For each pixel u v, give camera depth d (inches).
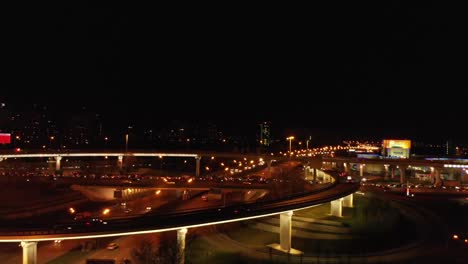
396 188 7322.8
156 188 5757.9
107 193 5959.6
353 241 4180.6
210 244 3937.0
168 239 3858.3
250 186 5866.1
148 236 3949.3
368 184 7844.5
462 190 7145.7
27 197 5654.5
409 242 4121.6
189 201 6215.6
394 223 4840.1
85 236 2716.5
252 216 3449.8
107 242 3722.9
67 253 3405.5
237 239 4185.5
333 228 4608.8
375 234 4421.8
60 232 2672.2
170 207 5728.3
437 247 3882.9
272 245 4010.8
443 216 5206.7
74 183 6018.7
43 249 3501.5
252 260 3506.4
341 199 5172.2
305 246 4033.0
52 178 6063.0
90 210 5329.7
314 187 6067.9
